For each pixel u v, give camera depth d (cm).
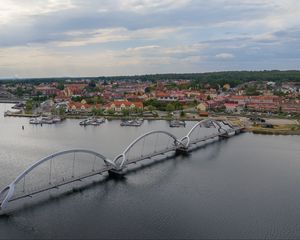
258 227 7406
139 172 11000
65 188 9431
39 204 8350
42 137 17150
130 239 6869
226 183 10094
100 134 18025
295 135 17950
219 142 16062
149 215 7900
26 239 6806
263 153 13850
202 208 8306
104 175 10581
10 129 19700
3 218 7606
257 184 10031
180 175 10775
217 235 7062
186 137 14525
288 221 7700
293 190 9575
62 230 7162
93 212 7994
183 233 7119
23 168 11400
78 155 12962
